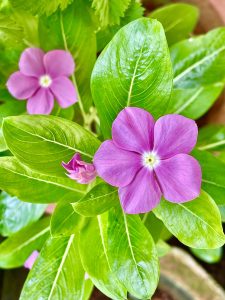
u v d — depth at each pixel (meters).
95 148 0.11
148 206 0.11
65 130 0.11
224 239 0.11
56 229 0.12
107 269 0.12
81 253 0.12
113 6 0.13
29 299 0.13
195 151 0.12
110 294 0.12
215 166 0.12
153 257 0.11
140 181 0.10
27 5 0.13
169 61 0.11
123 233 0.12
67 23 0.13
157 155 0.10
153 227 0.13
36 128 0.11
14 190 0.13
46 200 0.13
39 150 0.11
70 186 0.13
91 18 0.13
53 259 0.13
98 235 0.12
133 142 0.10
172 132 0.10
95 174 0.11
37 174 0.13
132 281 0.11
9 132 0.11
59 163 0.11
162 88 0.11
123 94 0.11
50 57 0.13
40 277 0.13
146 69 0.11
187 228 0.11
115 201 0.11
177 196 0.11
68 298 0.13
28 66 0.13
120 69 0.11
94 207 0.11
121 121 0.10
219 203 0.12
